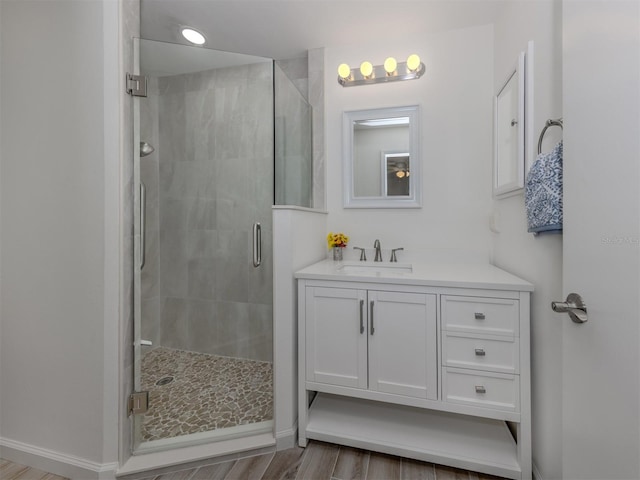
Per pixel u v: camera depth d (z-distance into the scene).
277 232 1.52
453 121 1.98
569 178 0.79
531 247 1.30
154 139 1.88
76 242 1.33
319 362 1.49
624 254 0.59
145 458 1.38
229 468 1.39
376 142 2.11
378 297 1.41
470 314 1.30
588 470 0.72
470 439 1.45
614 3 0.61
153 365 1.86
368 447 1.44
